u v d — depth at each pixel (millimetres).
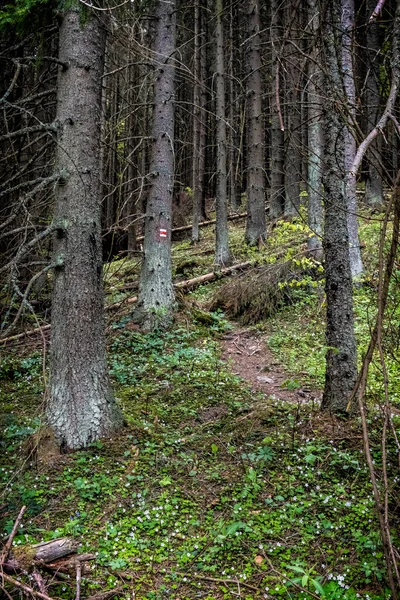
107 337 9469
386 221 2053
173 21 10250
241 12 20141
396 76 2408
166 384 7590
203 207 22859
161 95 10180
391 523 4027
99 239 5809
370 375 7211
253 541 4098
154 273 10188
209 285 12961
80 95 5574
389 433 5344
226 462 5320
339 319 5930
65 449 5473
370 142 2127
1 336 4629
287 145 4043
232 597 3521
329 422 5762
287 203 16703
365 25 2758
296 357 9055
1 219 5871
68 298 5598
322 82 3664
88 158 5625
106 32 6039
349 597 3400
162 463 5277
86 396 5633
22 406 6781
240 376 8305
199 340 9750
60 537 4070
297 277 11289
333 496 4574
